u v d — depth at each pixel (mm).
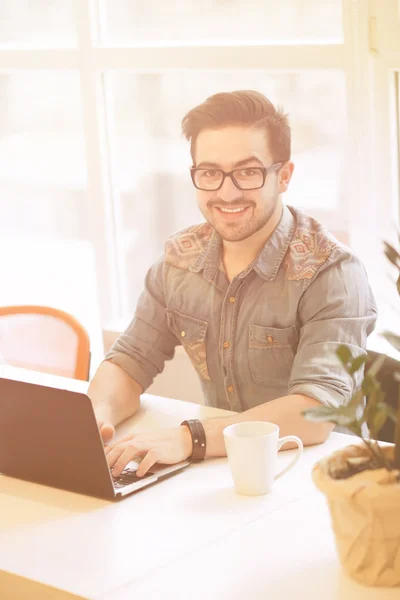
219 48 3018
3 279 3977
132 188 3502
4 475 1818
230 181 2107
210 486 1687
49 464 1715
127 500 1646
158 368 2344
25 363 2746
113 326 3525
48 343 2719
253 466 1611
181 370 3240
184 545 1441
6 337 2766
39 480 1754
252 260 2191
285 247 2180
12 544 1491
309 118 2979
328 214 3029
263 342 2176
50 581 1349
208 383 2326
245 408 2262
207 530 1493
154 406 2188
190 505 1603
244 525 1505
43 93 3666
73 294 3811
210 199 2146
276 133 2133
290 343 2160
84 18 3314
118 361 2264
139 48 3211
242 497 1625
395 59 2707
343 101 2904
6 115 3783
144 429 2033
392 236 2877
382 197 2865
